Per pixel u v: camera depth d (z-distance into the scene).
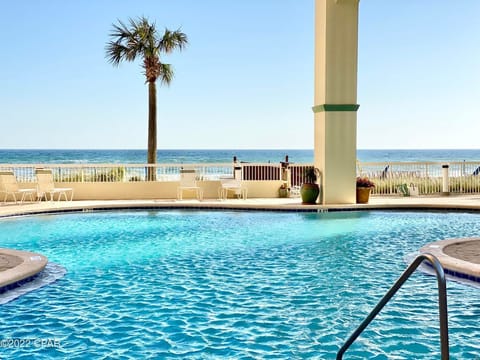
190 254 7.35
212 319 4.47
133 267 6.52
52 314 4.62
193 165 14.65
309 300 5.02
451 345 3.85
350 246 7.90
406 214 11.80
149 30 17.02
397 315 4.53
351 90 12.61
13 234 9.23
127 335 4.10
